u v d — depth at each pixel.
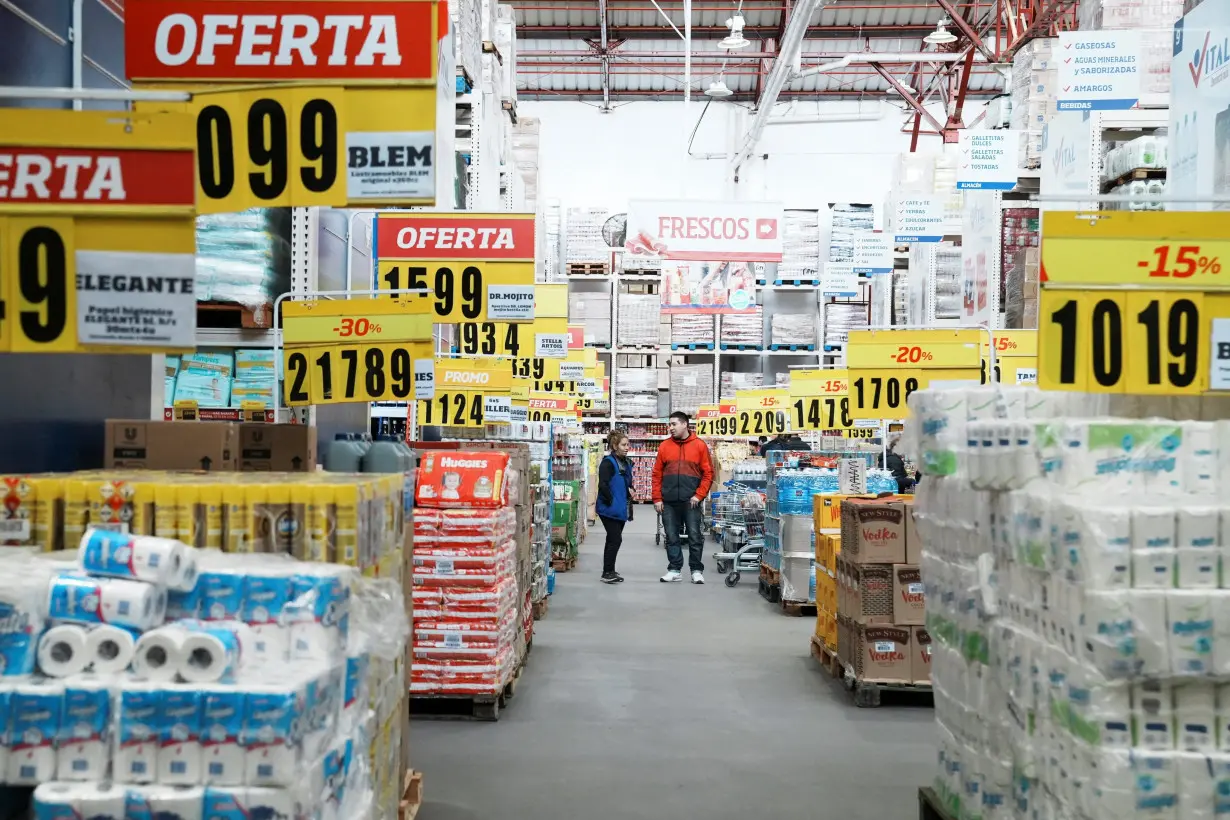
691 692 6.25
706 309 18.80
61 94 2.38
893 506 5.91
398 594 2.87
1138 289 3.06
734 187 26.03
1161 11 7.75
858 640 5.97
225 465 3.32
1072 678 2.59
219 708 2.03
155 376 4.18
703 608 9.42
